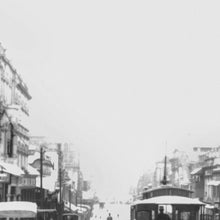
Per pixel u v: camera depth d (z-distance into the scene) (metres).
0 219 42.38
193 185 134.12
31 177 85.88
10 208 34.16
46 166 109.50
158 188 51.06
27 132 87.06
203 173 126.19
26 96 90.50
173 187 50.62
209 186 117.00
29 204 35.81
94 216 175.88
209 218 59.38
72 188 151.88
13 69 77.00
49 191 98.81
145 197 53.81
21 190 77.12
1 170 56.44
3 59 69.25
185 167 160.25
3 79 69.56
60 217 80.00
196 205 40.03
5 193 66.25
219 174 110.62
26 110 88.75
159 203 40.09
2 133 66.06
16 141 71.69
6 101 72.12
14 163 70.75
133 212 48.38
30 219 40.16
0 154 65.25
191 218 40.00
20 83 81.88
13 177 71.00
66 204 116.56
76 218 92.88
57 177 120.38
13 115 72.12
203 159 136.38
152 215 42.38
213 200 108.75
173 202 39.97
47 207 84.38
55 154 125.06
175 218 39.84
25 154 83.81
